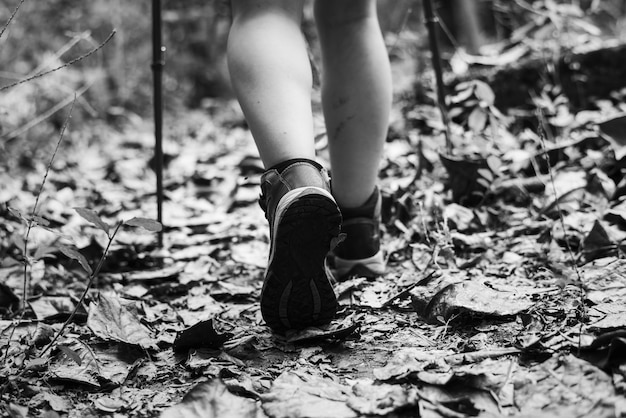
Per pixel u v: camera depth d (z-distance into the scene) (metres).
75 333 1.59
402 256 2.00
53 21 5.45
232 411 1.19
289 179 1.41
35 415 1.25
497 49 3.75
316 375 1.32
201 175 3.23
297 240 1.38
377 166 1.77
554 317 1.47
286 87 1.46
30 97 4.45
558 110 2.85
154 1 2.13
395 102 3.70
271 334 1.53
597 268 1.68
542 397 1.17
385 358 1.40
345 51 1.69
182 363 1.43
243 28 1.51
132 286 1.97
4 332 1.60
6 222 2.46
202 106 5.68
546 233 1.94
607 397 1.14
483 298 1.53
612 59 3.12
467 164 2.27
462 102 3.12
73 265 2.10
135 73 5.80
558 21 3.35
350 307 1.65
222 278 1.99
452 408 1.17
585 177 2.20
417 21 5.58
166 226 2.51
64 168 3.64
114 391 1.34
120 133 4.93
